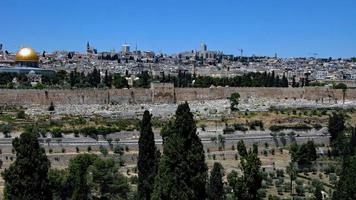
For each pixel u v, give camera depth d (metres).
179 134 86.06
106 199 155.12
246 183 93.50
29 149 90.12
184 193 84.56
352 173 117.88
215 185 125.31
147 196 125.56
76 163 165.38
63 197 137.25
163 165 86.75
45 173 91.62
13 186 89.75
